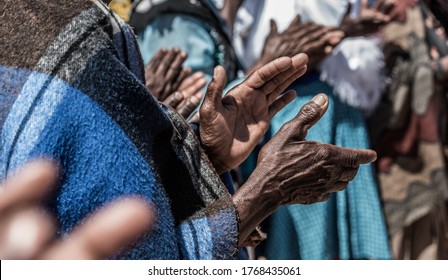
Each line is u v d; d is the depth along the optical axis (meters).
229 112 1.28
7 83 0.97
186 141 1.15
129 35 1.16
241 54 2.61
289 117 2.52
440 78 2.95
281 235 2.52
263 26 2.59
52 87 0.95
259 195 1.20
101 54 1.00
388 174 2.91
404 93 2.88
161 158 1.08
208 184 1.14
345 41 2.62
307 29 2.26
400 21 2.92
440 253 3.05
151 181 0.99
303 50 2.24
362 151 1.29
